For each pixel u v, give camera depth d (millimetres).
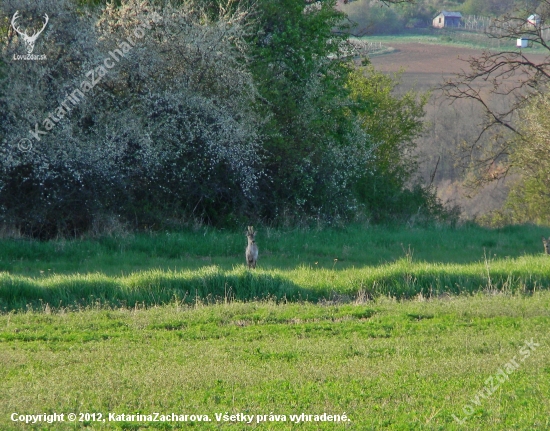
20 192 69562
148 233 73625
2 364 33688
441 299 49000
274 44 92500
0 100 68875
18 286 46969
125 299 47656
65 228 71000
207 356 35312
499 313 44688
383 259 67688
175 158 75500
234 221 80688
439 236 82562
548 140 108938
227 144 76875
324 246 72875
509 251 74812
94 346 37156
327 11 97625
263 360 35219
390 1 135500
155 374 32312
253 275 50406
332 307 46031
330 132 94375
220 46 79188
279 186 85000
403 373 33469
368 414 28562
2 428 26469
